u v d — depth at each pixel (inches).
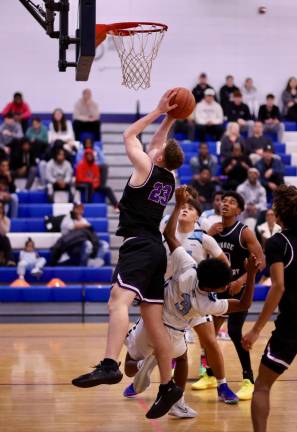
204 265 196.7
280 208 185.3
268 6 679.7
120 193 615.5
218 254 241.1
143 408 238.1
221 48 677.9
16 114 621.6
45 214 542.9
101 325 437.4
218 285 196.4
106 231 537.0
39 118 618.2
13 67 663.8
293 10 682.2
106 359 179.3
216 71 679.1
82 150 604.4
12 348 353.4
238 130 593.3
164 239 217.9
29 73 665.6
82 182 559.8
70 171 566.6
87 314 458.0
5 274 479.8
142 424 219.0
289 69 684.1
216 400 247.4
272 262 180.7
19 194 557.3
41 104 667.4
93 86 671.1
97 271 484.4
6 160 561.9
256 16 679.7
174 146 195.3
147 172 192.1
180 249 210.7
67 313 457.4
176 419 224.1
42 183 573.6
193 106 201.0
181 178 568.7
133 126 196.2
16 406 240.5
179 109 198.8
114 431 211.6
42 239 514.3
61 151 562.9
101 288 458.3
